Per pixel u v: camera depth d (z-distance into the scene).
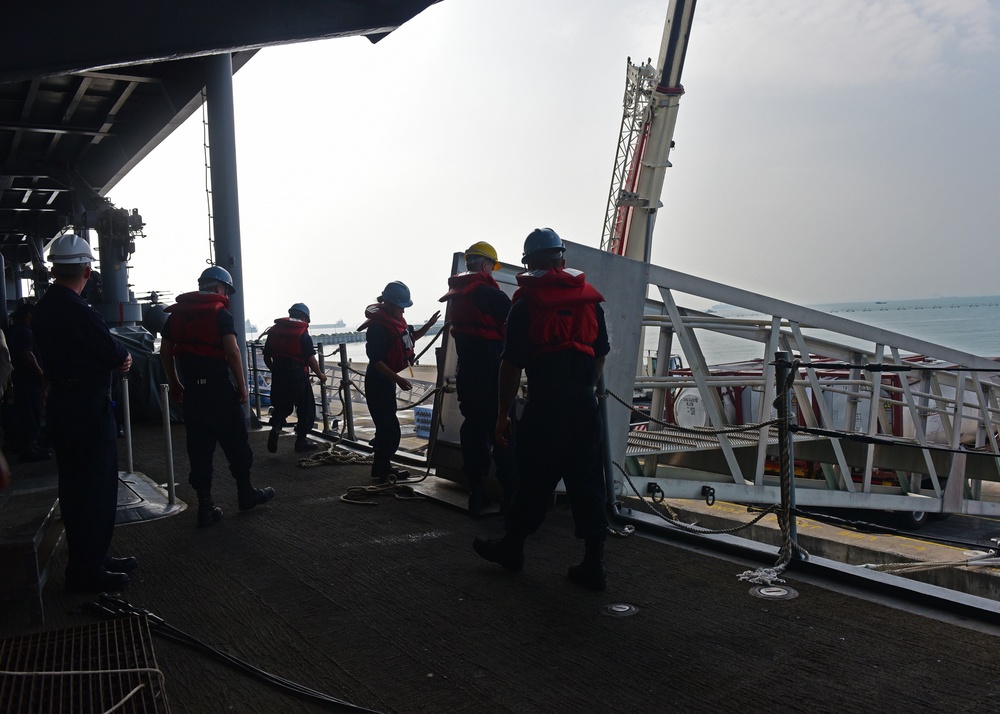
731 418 11.66
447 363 7.28
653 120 20.08
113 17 5.25
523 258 4.50
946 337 110.31
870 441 4.62
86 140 19.16
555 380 4.27
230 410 6.04
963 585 7.19
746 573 4.55
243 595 4.43
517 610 4.11
